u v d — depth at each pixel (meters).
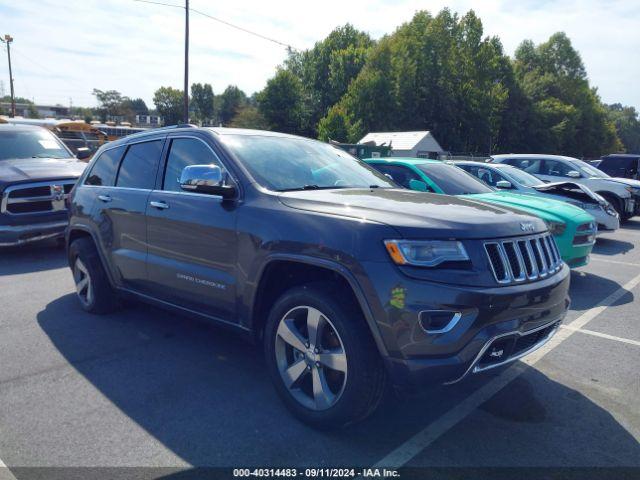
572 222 6.37
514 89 62.34
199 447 2.91
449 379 2.67
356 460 2.81
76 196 5.23
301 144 4.38
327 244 2.89
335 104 58.06
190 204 3.82
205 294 3.72
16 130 9.48
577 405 3.51
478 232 2.85
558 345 4.68
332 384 3.06
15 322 5.02
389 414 3.32
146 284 4.31
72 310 5.41
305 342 3.08
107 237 4.72
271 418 3.24
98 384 3.71
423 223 2.81
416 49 54.31
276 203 3.33
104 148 5.16
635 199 13.41
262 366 4.04
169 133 4.35
